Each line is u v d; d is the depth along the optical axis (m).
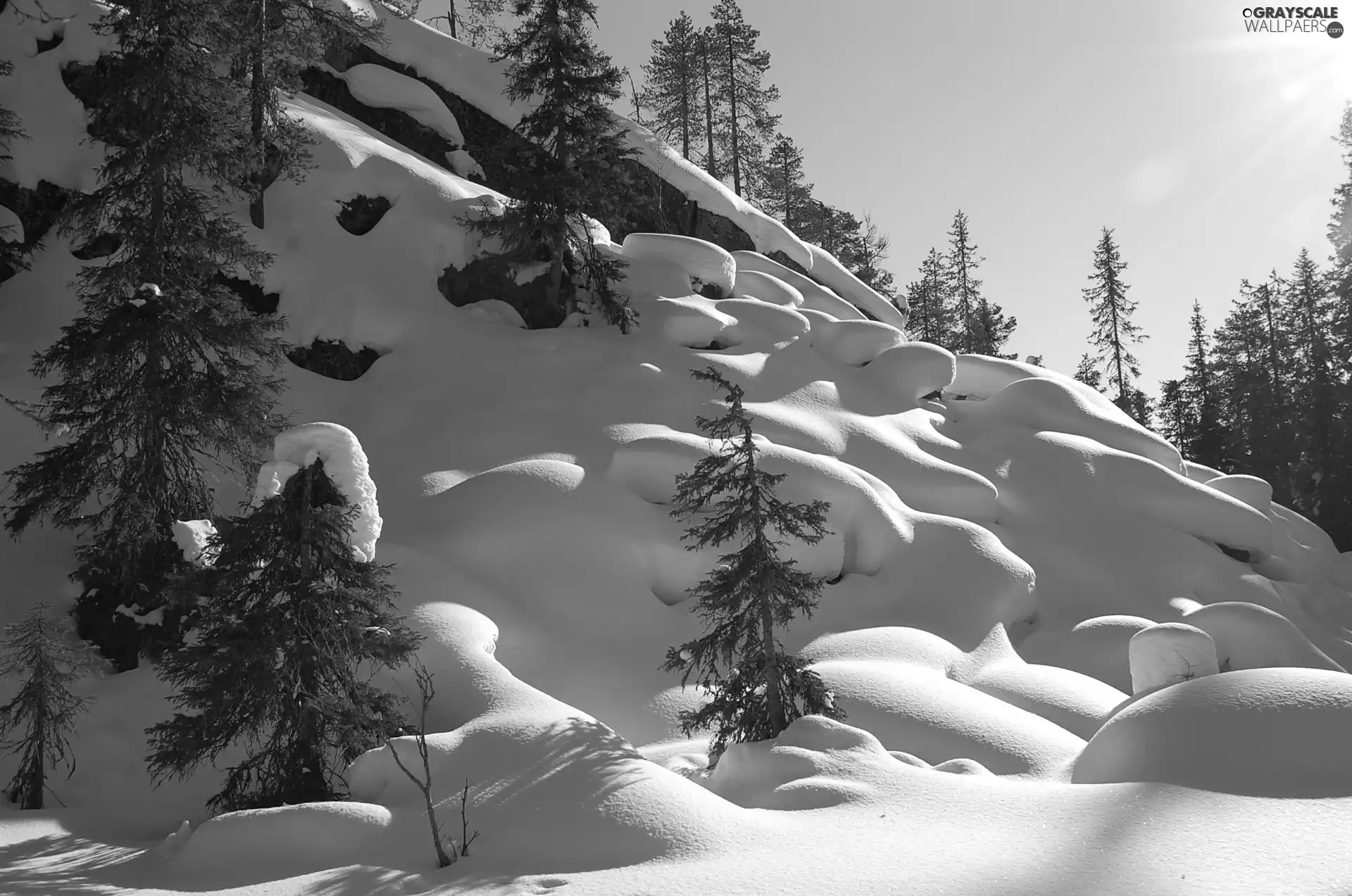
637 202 33.06
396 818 10.59
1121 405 54.12
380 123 34.84
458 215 28.78
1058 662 20.03
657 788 10.54
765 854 9.09
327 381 25.41
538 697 14.05
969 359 33.16
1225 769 9.80
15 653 14.92
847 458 24.84
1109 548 24.72
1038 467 27.11
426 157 35.03
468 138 36.09
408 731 13.19
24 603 16.75
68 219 17.44
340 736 12.38
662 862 9.23
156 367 16.16
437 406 24.52
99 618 16.64
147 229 16.77
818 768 11.34
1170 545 25.05
